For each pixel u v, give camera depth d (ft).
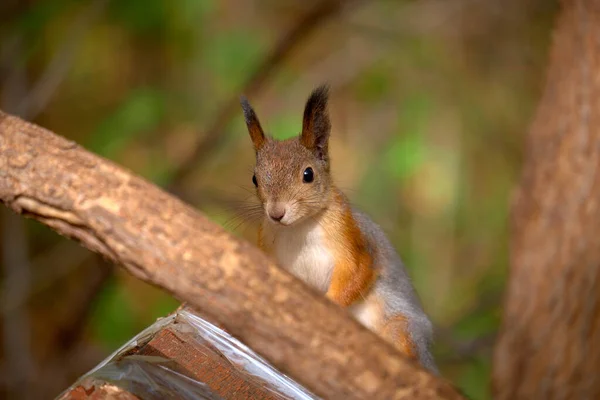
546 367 27.04
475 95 55.36
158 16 45.83
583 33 26.94
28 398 42.55
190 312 17.47
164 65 50.83
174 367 15.38
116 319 44.83
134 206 13.39
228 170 52.24
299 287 13.37
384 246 22.84
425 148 55.11
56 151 13.76
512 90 55.11
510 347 27.91
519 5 53.83
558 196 27.20
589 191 26.58
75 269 47.14
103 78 49.60
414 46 52.60
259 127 22.56
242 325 13.32
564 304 26.78
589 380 26.53
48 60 46.83
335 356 13.32
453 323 45.47
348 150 56.08
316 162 21.86
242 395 15.12
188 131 49.37
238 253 13.26
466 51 55.06
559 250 26.99
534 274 27.48
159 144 49.16
